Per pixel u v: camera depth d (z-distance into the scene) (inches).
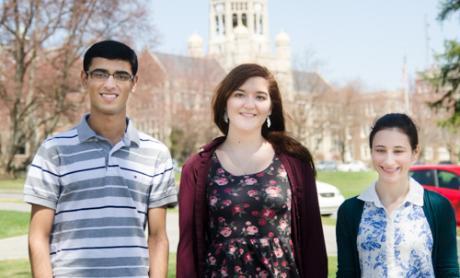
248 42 3902.6
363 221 141.6
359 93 2652.6
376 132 142.7
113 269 131.7
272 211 140.6
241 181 143.3
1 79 1460.4
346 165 2603.3
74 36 1374.3
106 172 134.5
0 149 1603.1
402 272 135.9
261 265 138.2
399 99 2381.9
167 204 144.5
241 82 150.3
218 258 139.2
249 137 150.4
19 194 984.9
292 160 148.6
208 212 143.9
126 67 140.0
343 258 144.9
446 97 924.0
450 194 445.1
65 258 131.6
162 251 141.0
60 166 134.0
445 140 2206.0
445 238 137.7
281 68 3846.0
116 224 133.3
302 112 2117.4
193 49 4276.6
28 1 1347.2
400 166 139.6
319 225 146.6
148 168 140.2
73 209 132.6
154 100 2161.7
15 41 1396.4
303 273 144.9
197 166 147.9
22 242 432.1
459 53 876.6
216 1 4687.5
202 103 2316.7
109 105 137.9
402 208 139.2
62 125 1744.6
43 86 1434.5
